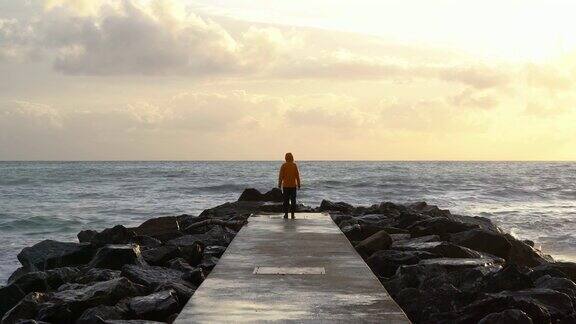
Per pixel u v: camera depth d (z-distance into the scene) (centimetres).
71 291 1095
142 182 8125
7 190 6588
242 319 768
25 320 943
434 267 1229
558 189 6719
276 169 14488
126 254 1420
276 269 1081
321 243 1377
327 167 16462
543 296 1035
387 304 841
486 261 1328
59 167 16762
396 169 14525
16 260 2333
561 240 2862
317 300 863
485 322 898
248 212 2361
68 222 3575
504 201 5388
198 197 5675
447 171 12938
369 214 2328
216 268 1090
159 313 982
